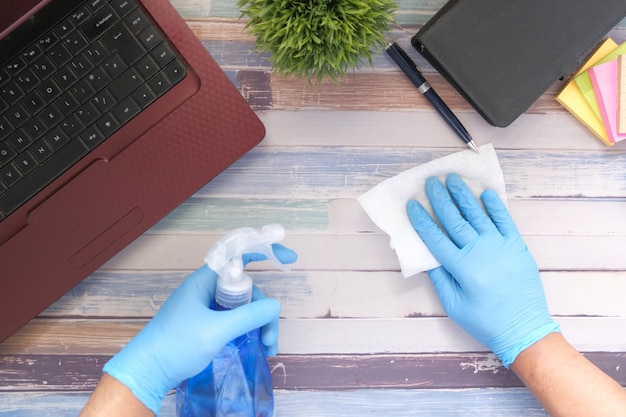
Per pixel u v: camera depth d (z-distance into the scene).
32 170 0.66
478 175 0.75
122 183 0.68
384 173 0.75
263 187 0.74
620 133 0.71
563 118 0.75
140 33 0.65
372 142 0.75
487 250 0.73
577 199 0.76
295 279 0.75
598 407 0.67
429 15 0.73
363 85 0.74
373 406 0.76
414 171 0.74
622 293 0.77
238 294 0.60
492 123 0.70
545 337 0.72
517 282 0.73
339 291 0.75
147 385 0.63
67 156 0.66
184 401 0.67
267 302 0.63
